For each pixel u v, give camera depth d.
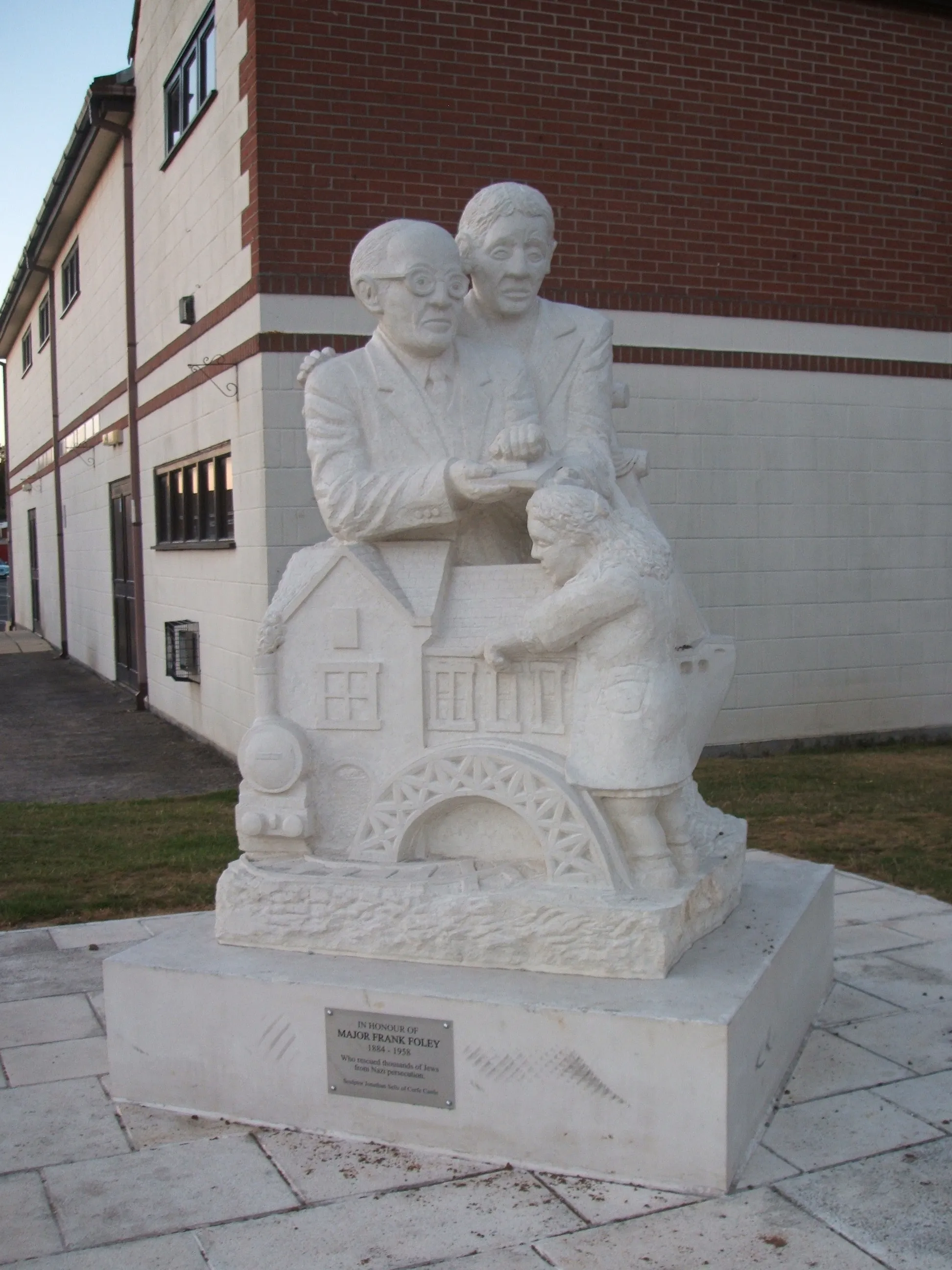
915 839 7.07
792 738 10.39
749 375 10.02
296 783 3.85
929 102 10.45
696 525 9.98
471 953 3.53
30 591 26.50
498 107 9.11
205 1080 3.65
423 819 3.76
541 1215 3.05
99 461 16.72
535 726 3.70
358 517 3.87
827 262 10.20
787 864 4.75
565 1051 3.24
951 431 10.75
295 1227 3.03
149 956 3.75
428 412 4.02
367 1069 3.45
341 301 8.76
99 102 13.02
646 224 9.63
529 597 3.80
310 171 8.65
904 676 10.73
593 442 4.21
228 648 10.06
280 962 3.65
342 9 8.65
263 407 8.67
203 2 9.94
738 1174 3.21
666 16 9.55
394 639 3.82
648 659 3.52
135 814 8.38
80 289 17.56
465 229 4.25
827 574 10.39
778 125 9.95
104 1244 2.98
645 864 3.63
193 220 10.50
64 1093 3.84
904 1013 4.36
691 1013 3.17
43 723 13.34
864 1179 3.19
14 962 5.17
